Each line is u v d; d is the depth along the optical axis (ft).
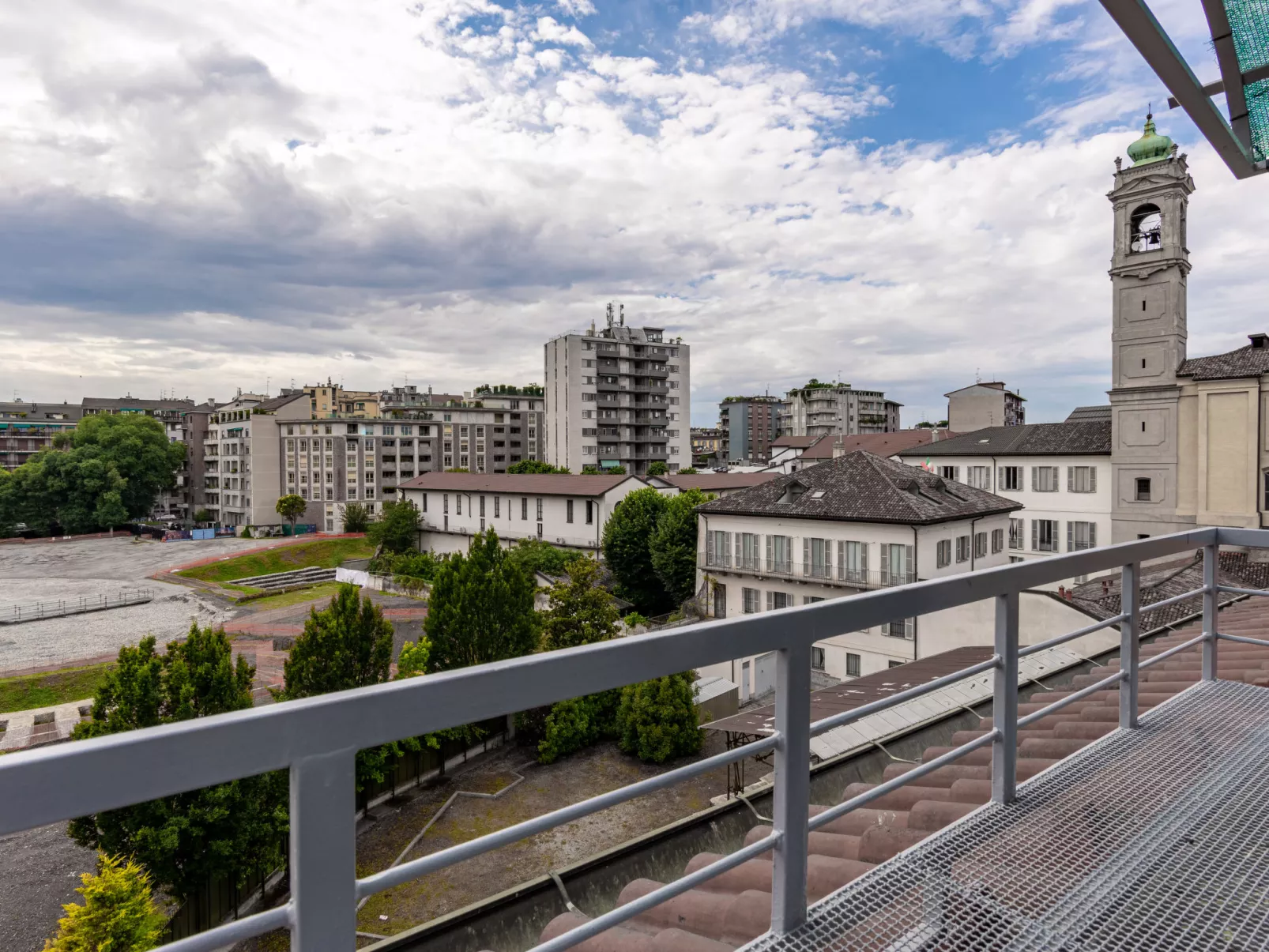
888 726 21.83
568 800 63.87
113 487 269.44
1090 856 8.40
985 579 8.73
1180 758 11.04
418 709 4.42
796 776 6.66
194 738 3.59
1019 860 8.33
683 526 127.34
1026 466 127.24
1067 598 57.26
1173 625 29.86
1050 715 15.29
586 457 276.41
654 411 294.05
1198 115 9.27
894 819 11.27
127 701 47.73
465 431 315.37
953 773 12.85
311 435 274.98
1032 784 10.21
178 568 198.08
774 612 6.39
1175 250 96.07
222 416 299.17
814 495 104.88
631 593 140.36
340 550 228.63
